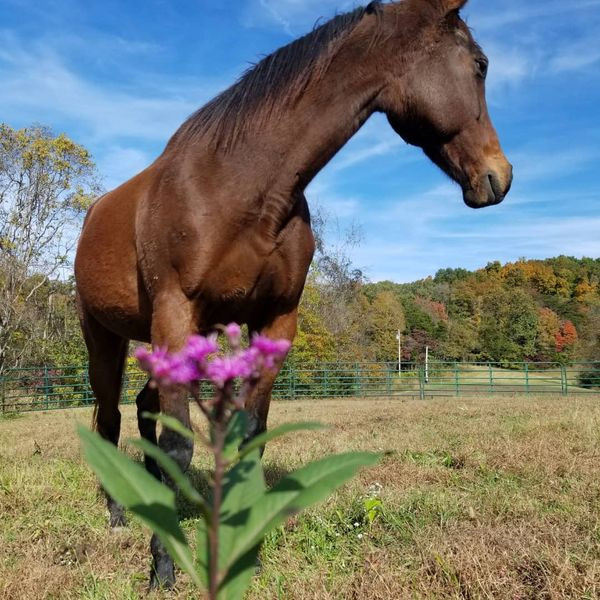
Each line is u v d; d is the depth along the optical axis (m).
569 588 1.92
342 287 27.86
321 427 0.70
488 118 2.72
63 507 3.32
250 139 2.40
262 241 2.41
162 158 2.72
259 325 2.69
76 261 3.40
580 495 3.12
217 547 0.71
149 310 2.78
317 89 2.46
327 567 2.23
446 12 2.60
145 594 2.21
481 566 2.06
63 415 12.64
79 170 21.03
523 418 7.03
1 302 19.33
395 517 2.76
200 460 4.82
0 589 2.17
